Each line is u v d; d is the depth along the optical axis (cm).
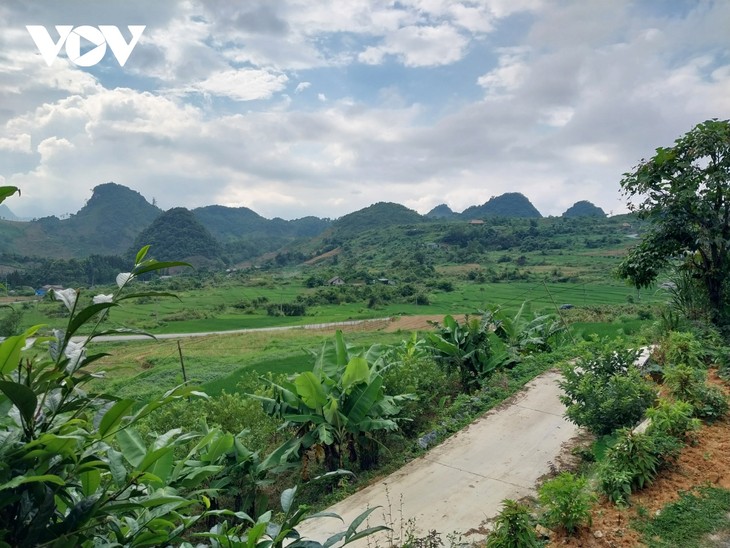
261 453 868
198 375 2159
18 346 238
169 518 328
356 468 796
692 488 498
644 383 675
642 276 1000
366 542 539
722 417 630
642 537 446
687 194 884
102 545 269
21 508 238
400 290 5934
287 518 344
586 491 533
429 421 908
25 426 251
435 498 609
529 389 937
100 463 259
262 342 3309
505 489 612
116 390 1955
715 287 939
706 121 895
